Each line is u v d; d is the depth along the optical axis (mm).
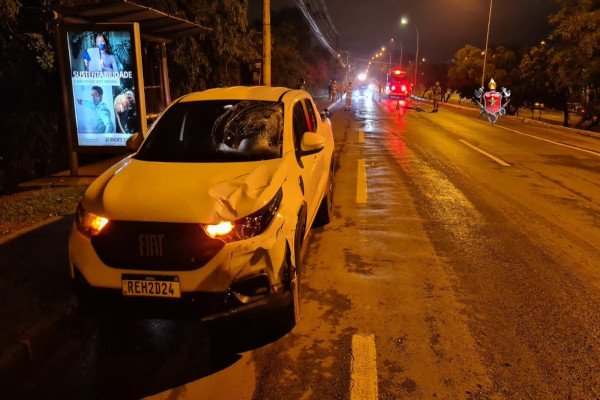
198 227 3389
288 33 38969
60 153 11250
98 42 8539
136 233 3428
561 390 3301
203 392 3346
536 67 32094
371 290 4828
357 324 4184
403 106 39812
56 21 8344
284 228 3707
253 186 3777
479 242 6207
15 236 5898
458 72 46375
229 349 3865
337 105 39500
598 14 20953
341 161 12328
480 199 8430
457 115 30438
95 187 3980
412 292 4781
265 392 3320
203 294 3359
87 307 3613
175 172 4031
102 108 8828
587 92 24062
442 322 4207
